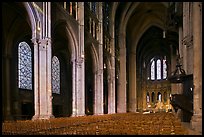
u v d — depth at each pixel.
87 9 32.06
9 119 24.89
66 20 24.53
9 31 25.94
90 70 40.69
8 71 26.11
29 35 29.52
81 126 13.68
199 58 14.77
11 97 26.66
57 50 34.78
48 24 20.27
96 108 35.09
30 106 30.02
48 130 12.12
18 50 28.28
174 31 44.94
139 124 12.95
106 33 42.75
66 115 38.09
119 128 10.98
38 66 19.42
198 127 14.00
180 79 24.33
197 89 14.67
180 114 23.67
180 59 32.62
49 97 19.58
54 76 35.94
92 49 34.28
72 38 26.36
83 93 26.84
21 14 21.58
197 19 15.00
